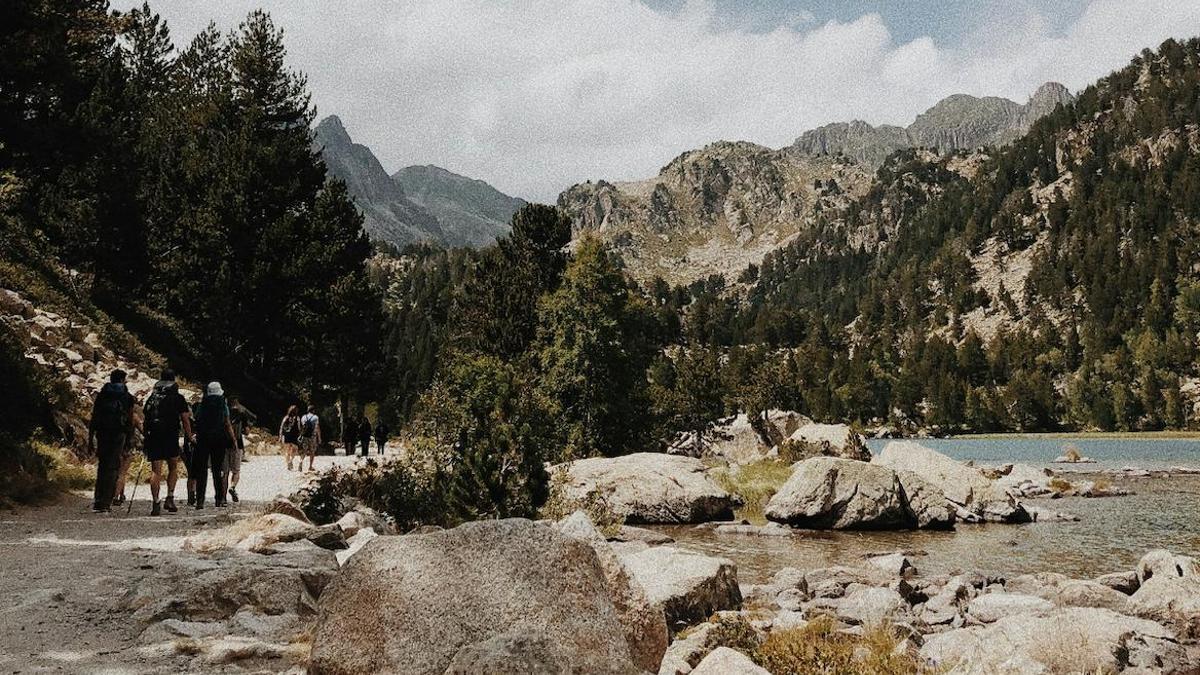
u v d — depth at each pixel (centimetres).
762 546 2744
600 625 600
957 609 1661
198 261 4909
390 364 6569
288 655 717
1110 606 1593
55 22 2470
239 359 5191
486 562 612
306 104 6562
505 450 2008
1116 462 8456
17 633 734
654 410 6819
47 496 1619
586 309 5734
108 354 3519
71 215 4447
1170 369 19700
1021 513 3475
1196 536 2944
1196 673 1171
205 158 5603
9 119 2341
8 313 3095
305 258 5088
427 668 568
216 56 7450
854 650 1142
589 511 2422
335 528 1322
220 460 1731
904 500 3303
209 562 1007
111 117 4716
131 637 750
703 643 1107
